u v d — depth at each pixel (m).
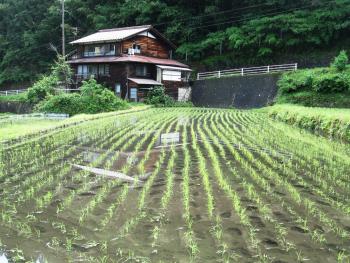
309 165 12.27
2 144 15.81
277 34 42.75
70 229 7.03
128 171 11.34
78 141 16.69
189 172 11.16
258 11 46.94
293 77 35.00
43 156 13.47
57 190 9.41
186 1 52.69
